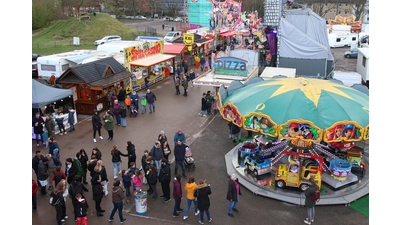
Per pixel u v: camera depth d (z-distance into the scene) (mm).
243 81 22406
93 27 61906
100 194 12016
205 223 11703
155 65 30016
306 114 12156
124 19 93875
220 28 52375
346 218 11906
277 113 12367
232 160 15961
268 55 32031
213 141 18750
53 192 11367
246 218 11984
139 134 19797
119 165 14750
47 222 11875
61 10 68250
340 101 12727
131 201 13109
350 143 15039
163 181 12758
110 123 18641
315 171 13305
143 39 39031
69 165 13547
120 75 24672
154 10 102250
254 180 14133
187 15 58625
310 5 95188
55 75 26422
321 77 27562
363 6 86750
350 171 13648
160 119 22328
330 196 12930
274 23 29328
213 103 23219
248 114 12789
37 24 62281
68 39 57281
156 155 14422
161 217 12117
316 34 31484
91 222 11828
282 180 13398
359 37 57812
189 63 40156
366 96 14094
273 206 12680
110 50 31516
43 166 13180
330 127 11688
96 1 85375
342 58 46500
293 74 24188
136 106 22844
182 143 14625
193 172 15289
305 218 11953
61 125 19719
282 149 15094
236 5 57344
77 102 22953
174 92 28594
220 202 13000
